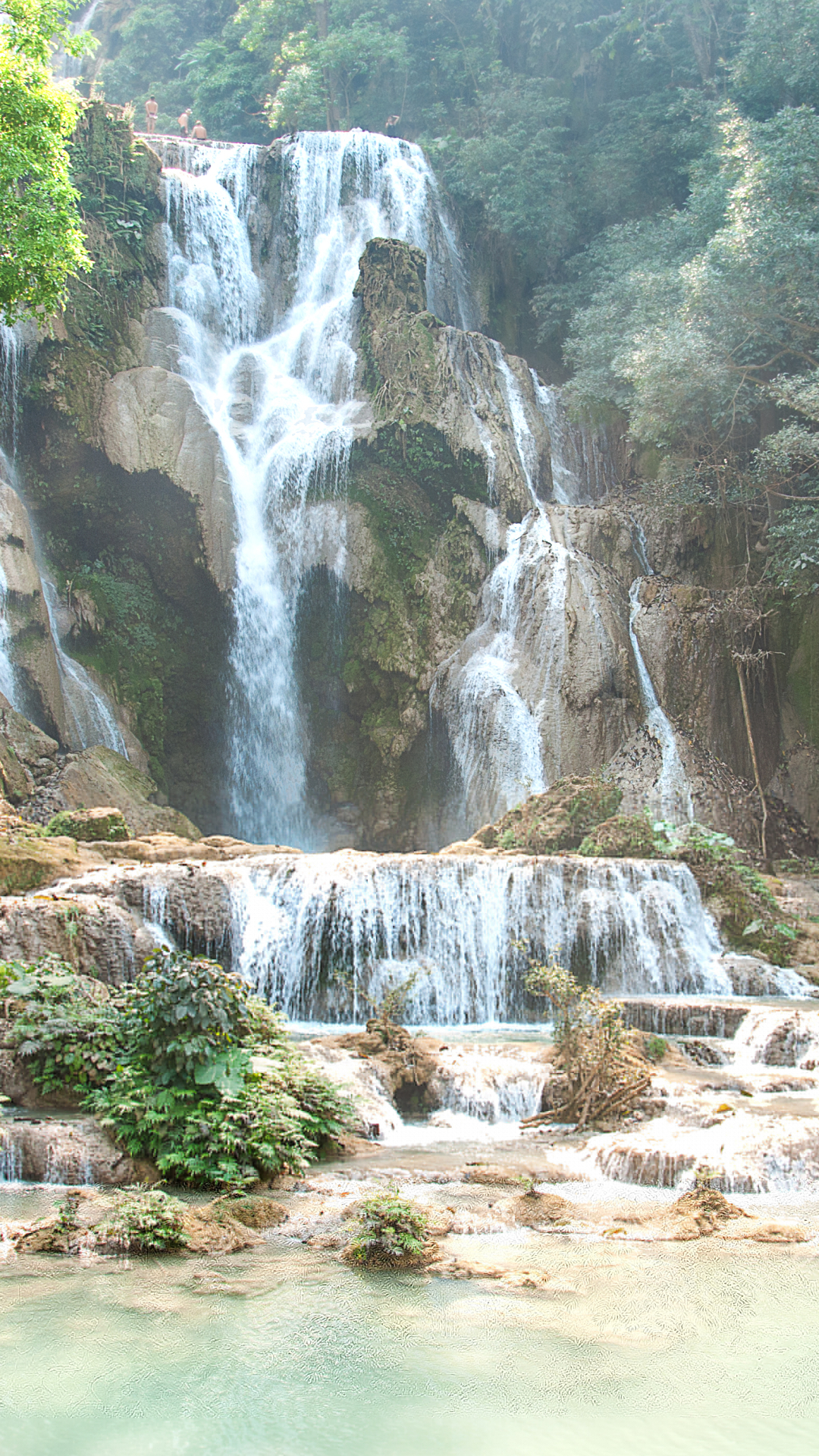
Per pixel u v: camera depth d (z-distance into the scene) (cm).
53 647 2156
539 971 1051
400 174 3256
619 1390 455
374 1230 636
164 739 2469
